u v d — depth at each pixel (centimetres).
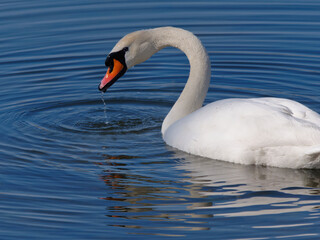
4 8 2202
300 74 1725
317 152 1106
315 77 1700
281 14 2138
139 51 1397
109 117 1512
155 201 1074
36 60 1825
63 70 1775
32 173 1188
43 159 1254
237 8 2208
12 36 1962
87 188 1127
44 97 1625
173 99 1631
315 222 990
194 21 2077
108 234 976
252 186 1121
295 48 1883
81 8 2202
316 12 2145
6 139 1362
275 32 1992
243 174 1169
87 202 1076
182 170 1193
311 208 1039
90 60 1830
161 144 1333
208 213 1028
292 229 970
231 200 1074
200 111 1270
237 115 1197
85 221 1015
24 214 1034
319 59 1806
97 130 1427
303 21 2069
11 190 1116
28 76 1738
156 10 2180
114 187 1128
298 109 1200
